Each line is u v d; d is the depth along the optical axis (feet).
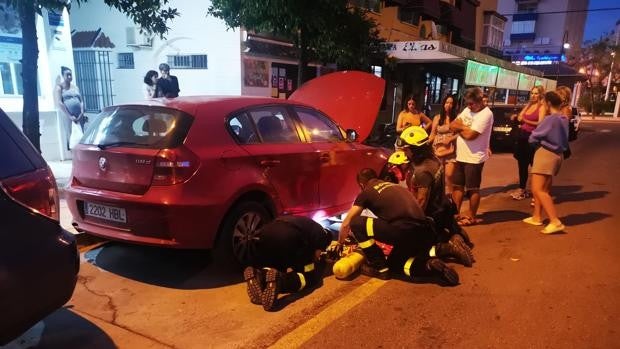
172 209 11.85
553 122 17.88
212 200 12.37
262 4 25.52
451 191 19.85
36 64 18.53
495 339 10.50
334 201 17.08
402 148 15.28
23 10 17.54
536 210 19.54
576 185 29.14
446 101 21.48
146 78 28.58
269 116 15.10
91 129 14.05
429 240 13.64
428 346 10.18
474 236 18.01
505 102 82.33
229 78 35.04
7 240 7.48
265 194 14.20
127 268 14.12
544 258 15.60
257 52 35.45
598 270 14.58
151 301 12.07
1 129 8.05
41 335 10.34
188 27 35.73
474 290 13.08
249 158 13.53
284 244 12.43
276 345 10.12
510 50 213.05
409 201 13.39
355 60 33.55
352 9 34.50
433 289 13.15
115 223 12.83
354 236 14.25
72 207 13.75
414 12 63.31
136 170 12.29
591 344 10.34
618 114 142.92
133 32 37.24
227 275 13.76
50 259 8.01
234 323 11.05
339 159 16.98
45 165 8.57
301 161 15.28
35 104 18.78
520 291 13.02
